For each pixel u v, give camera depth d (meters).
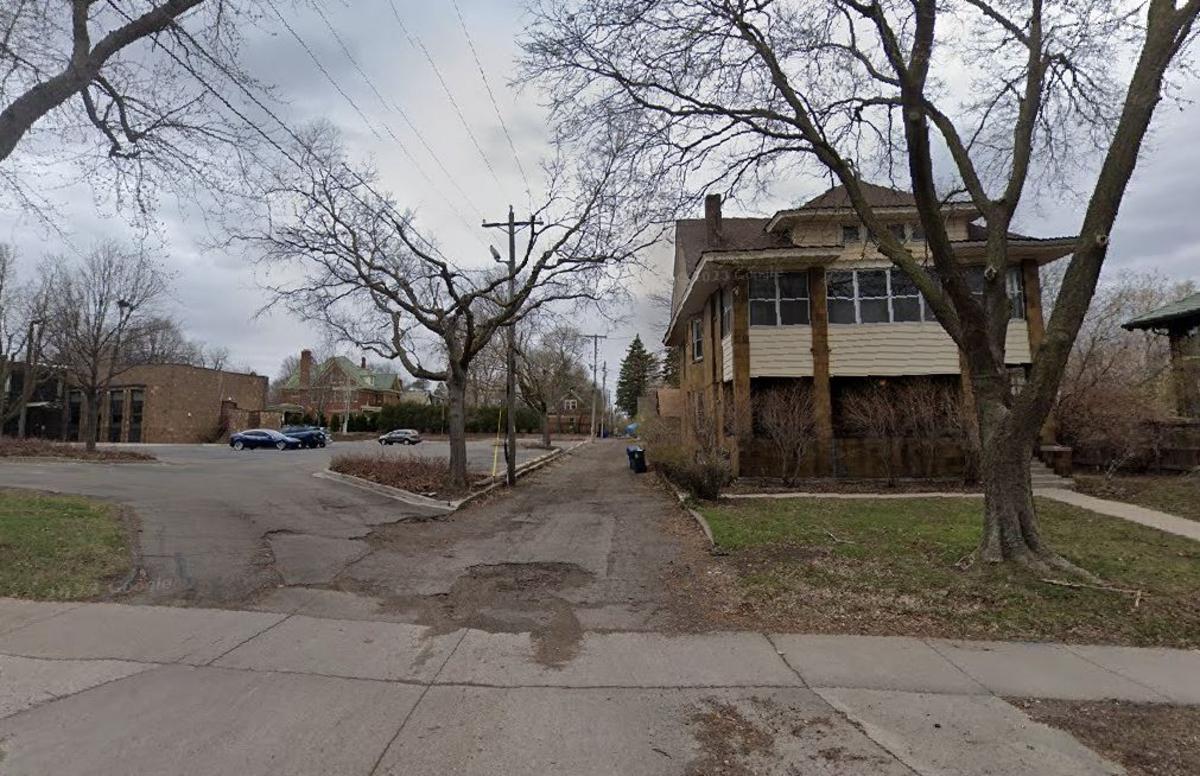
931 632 5.48
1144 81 6.71
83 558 7.22
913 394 16.30
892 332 17.39
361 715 3.86
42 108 7.77
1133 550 8.16
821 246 17.00
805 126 8.41
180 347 65.44
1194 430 14.53
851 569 7.21
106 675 4.35
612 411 97.75
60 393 47.47
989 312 7.77
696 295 20.25
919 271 7.95
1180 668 4.71
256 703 3.99
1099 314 29.23
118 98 8.80
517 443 49.25
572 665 4.76
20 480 15.81
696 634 5.49
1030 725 3.81
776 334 17.41
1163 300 31.08
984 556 7.15
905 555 7.84
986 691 4.29
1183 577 6.84
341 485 16.38
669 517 12.14
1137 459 15.30
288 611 5.95
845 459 16.27
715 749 3.51
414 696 4.16
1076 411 16.33
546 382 43.78
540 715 3.90
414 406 65.50
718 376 19.19
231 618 5.68
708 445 15.10
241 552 8.11
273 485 16.14
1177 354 17.48
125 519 9.88
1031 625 5.58
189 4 8.44
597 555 8.66
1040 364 7.00
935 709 4.02
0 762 3.23
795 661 4.83
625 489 17.73
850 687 4.35
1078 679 4.50
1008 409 7.41
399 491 14.55
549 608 6.25
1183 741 3.64
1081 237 6.96
